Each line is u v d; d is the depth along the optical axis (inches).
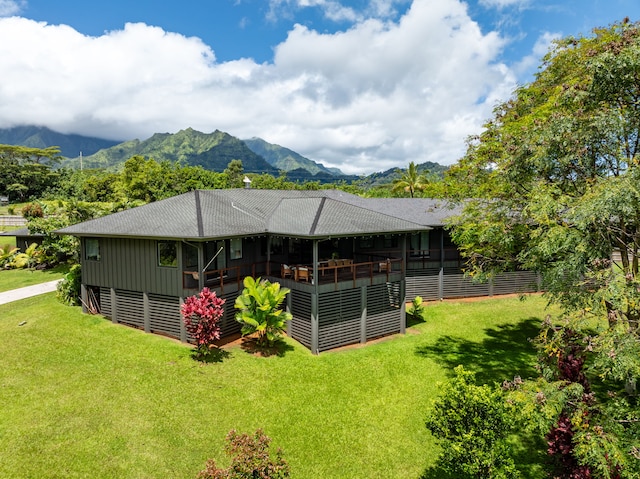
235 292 658.8
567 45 546.0
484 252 616.4
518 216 506.9
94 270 687.7
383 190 2672.2
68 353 538.6
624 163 384.5
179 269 599.5
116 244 656.4
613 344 288.4
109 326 650.2
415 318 803.4
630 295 300.7
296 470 356.2
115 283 663.8
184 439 379.9
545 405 288.2
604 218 318.3
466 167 637.3
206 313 524.4
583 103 403.5
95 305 714.2
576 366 324.8
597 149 389.1
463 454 276.1
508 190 528.1
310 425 422.3
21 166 3068.4
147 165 2324.1
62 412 404.5
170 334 621.3
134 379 479.5
